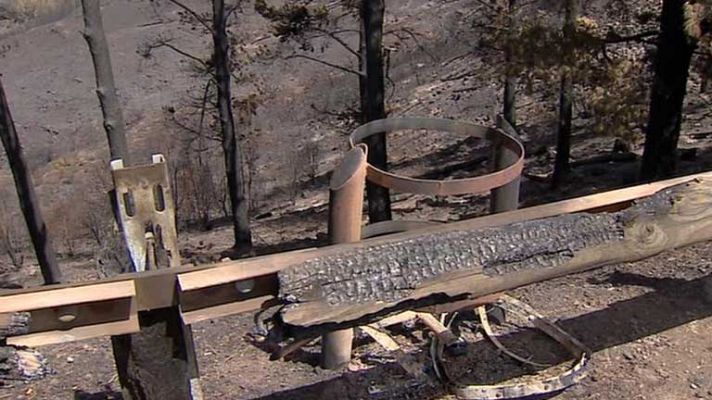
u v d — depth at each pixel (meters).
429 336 3.72
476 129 3.93
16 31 30.38
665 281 4.22
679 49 7.93
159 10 27.78
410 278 2.27
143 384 2.30
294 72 21.72
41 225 9.48
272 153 18.36
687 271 4.32
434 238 2.38
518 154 3.66
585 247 2.54
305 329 2.17
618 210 2.82
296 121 19.64
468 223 2.55
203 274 2.18
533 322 3.76
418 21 22.84
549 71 7.50
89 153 20.64
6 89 25.73
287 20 12.29
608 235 2.59
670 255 4.59
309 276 2.18
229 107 12.14
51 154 20.94
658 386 3.28
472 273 2.36
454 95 19.95
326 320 2.18
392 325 3.83
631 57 8.40
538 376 3.37
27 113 24.06
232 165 12.28
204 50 23.89
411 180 3.30
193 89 19.92
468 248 2.37
